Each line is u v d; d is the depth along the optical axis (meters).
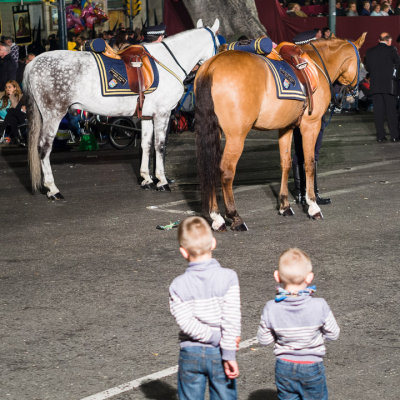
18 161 15.20
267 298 6.43
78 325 5.87
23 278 7.14
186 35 11.45
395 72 16.89
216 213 8.73
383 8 26.59
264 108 8.55
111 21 31.08
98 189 11.84
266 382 4.86
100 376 4.95
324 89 9.32
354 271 7.19
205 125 8.28
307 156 9.32
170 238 8.59
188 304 3.64
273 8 25.75
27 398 4.65
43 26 30.30
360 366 5.05
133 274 7.21
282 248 8.05
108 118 16.78
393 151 15.52
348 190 11.30
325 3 29.28
